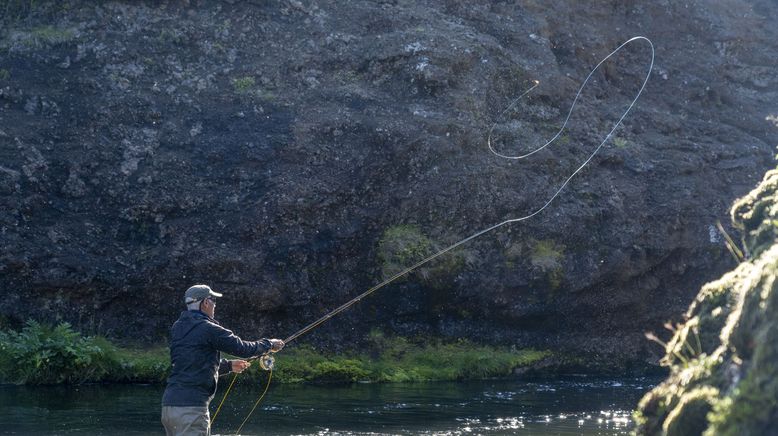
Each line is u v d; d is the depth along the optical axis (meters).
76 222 12.39
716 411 3.70
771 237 4.69
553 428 8.93
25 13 14.38
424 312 13.71
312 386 11.95
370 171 13.71
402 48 14.83
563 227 14.19
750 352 3.87
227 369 7.23
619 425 9.17
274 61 14.75
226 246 12.78
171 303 12.41
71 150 12.91
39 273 11.70
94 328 11.96
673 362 4.80
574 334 14.36
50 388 10.67
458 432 8.63
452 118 14.31
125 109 13.49
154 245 12.59
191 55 14.53
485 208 13.93
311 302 13.12
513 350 13.98
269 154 13.54
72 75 13.62
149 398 10.22
